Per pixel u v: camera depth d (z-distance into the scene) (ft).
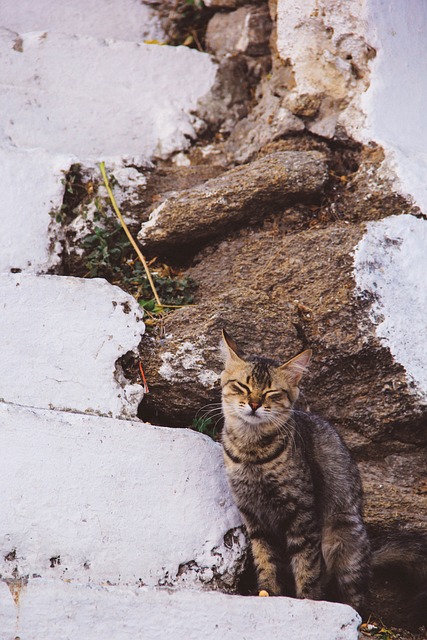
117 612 15.56
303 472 18.42
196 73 27.76
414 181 23.56
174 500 18.07
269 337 21.21
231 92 27.94
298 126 25.93
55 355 19.69
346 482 19.17
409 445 21.22
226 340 19.40
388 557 19.38
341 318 21.21
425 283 22.04
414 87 25.84
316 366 21.16
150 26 29.68
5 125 24.82
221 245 23.72
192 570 17.62
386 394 20.89
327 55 25.73
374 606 19.89
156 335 20.83
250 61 28.55
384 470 20.90
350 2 25.36
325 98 25.95
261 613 16.01
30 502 17.16
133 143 26.40
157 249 23.75
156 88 27.20
